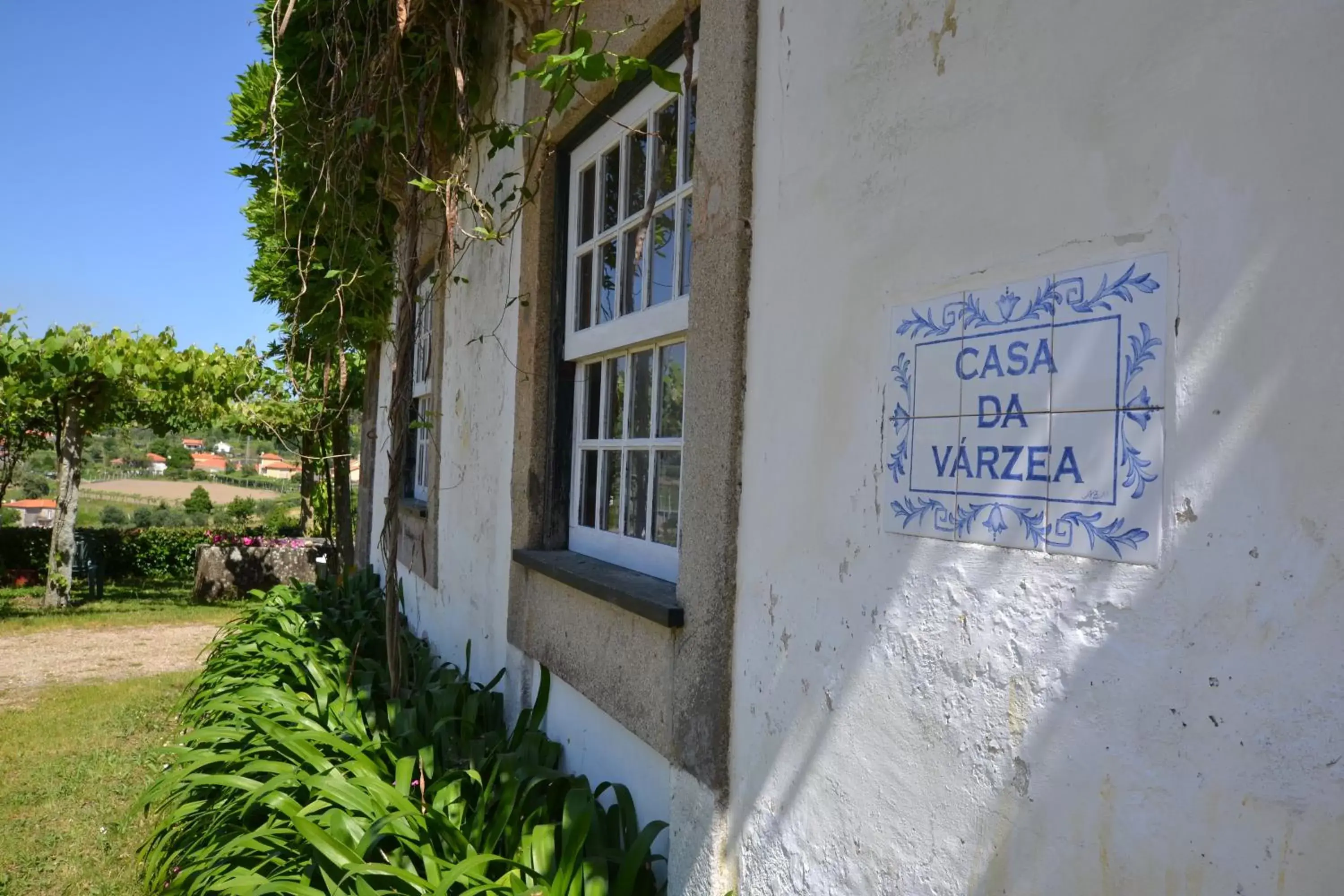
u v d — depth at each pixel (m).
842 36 1.78
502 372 3.91
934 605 1.48
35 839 4.05
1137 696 1.15
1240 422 1.05
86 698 6.63
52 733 5.69
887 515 1.59
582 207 3.41
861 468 1.67
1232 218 1.06
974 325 1.42
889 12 1.65
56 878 3.67
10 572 14.09
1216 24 1.09
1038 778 1.28
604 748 2.80
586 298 3.40
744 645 2.04
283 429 11.70
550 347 3.50
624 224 3.02
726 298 2.13
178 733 5.58
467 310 4.63
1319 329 0.98
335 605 6.13
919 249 1.54
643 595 2.44
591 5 3.09
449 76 4.14
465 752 3.15
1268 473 1.02
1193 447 1.09
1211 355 1.08
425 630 5.45
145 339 11.51
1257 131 1.04
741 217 2.10
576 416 3.48
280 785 2.59
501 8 4.03
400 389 3.60
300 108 4.49
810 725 1.79
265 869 2.52
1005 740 1.33
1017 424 1.33
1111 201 1.21
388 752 3.05
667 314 2.65
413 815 2.48
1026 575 1.31
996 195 1.39
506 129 3.49
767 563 1.96
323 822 2.44
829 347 1.78
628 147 3.02
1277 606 1.00
